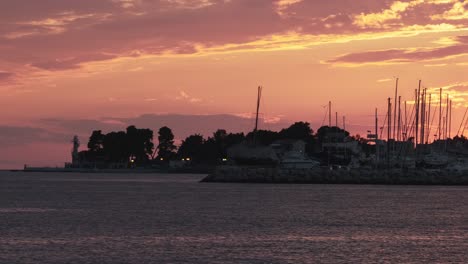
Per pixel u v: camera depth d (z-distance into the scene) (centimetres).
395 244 7250
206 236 7731
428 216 10338
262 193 15950
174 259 6281
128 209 11300
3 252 6581
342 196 14900
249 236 7750
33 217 9869
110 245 7031
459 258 6450
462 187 19575
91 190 17912
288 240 7456
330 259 6325
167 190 17612
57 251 6656
